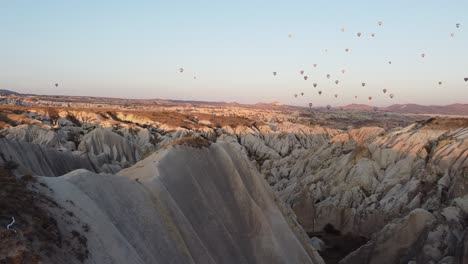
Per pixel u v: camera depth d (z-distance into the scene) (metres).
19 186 14.80
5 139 38.03
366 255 33.16
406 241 31.16
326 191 48.38
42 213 13.78
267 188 29.64
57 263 12.18
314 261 28.81
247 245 25.08
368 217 41.06
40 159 41.50
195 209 23.70
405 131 49.94
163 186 22.27
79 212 15.52
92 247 14.16
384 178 44.91
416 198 37.84
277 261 24.92
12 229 12.00
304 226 45.72
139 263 15.46
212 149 28.42
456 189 35.16
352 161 49.81
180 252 19.36
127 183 20.50
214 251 22.75
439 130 46.53
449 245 28.75
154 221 19.56
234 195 26.83
